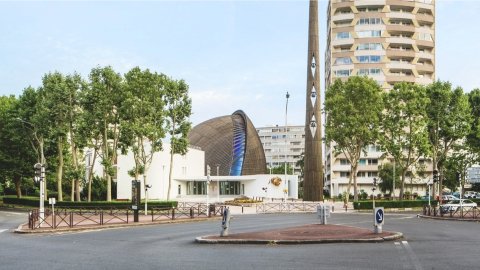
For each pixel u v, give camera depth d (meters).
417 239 22.47
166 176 77.81
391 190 95.56
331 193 105.25
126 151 58.94
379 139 63.97
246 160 96.12
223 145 97.00
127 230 29.97
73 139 59.12
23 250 19.25
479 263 14.84
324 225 28.17
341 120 64.25
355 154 66.56
